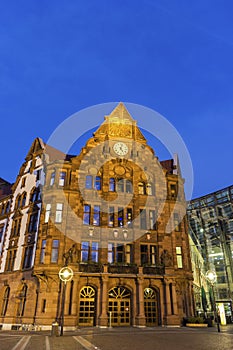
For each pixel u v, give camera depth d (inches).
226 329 1002.7
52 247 1211.2
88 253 1248.2
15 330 1083.3
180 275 1288.1
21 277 1264.8
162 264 1268.5
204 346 533.0
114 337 721.6
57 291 1144.8
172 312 1184.2
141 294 1181.1
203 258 2522.1
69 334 822.5
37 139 1647.4
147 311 1205.7
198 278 1876.2
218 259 2469.2
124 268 1206.9
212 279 983.0
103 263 1196.5
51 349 504.7
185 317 1214.9
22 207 1476.4
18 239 1393.9
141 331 914.1
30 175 1537.9
